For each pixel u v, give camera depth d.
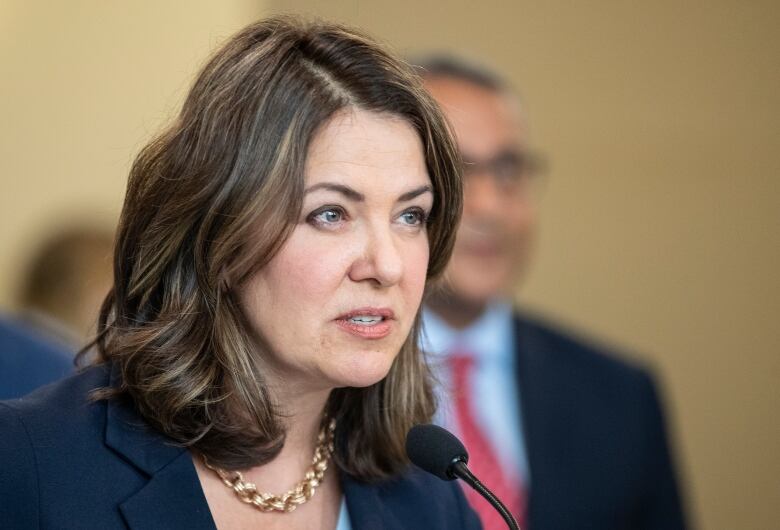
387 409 6.56
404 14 15.10
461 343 10.55
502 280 10.80
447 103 10.79
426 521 6.58
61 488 5.48
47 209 15.16
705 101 15.93
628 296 15.83
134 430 5.77
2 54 15.30
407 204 5.80
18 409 5.66
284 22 5.92
